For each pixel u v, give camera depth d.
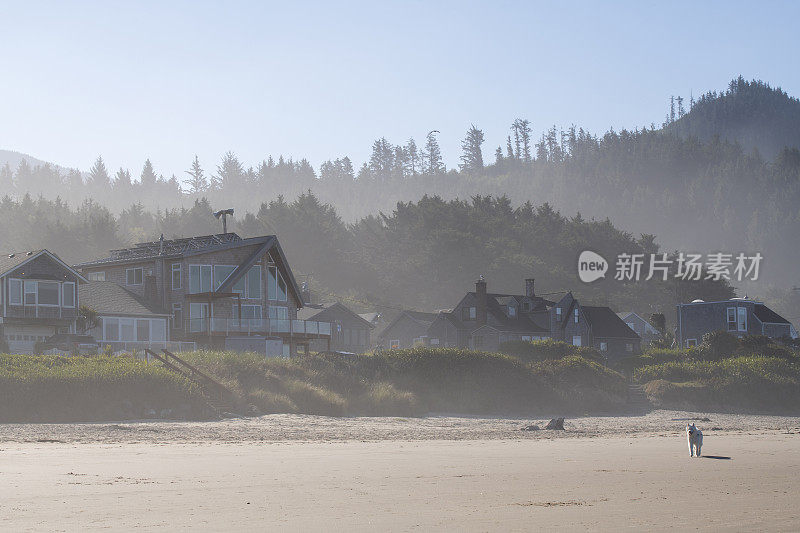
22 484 18.72
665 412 61.56
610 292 177.62
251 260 74.69
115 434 32.69
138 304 73.38
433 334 114.00
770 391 67.56
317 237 172.62
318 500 17.70
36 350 59.47
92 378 40.25
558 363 65.94
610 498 18.81
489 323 109.38
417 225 178.62
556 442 35.38
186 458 24.94
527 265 165.12
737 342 82.06
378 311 146.12
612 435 40.97
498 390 58.00
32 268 68.31
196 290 73.19
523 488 20.20
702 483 21.70
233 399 44.72
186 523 14.85
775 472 24.44
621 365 83.75
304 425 40.72
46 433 32.06
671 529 15.23
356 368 57.09
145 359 48.47
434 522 15.52
